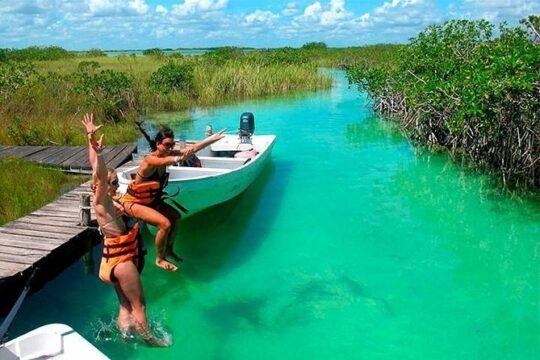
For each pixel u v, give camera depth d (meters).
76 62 47.03
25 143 15.92
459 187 12.52
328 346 6.32
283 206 11.27
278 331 6.63
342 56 50.84
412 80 18.23
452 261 8.57
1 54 46.38
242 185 10.60
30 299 7.46
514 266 8.38
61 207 9.77
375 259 8.67
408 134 18.27
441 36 18.38
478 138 13.41
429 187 12.55
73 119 18.95
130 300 6.09
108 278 5.96
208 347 6.29
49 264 7.99
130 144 15.23
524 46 11.45
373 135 18.81
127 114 21.64
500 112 11.59
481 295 7.48
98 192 5.76
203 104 26.55
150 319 6.85
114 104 20.73
